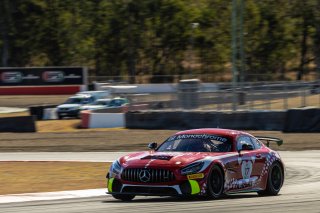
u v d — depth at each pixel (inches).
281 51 7628.0
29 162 2322.8
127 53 7770.7
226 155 1208.2
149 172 1135.0
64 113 4409.5
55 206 1176.2
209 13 7687.0
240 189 1237.7
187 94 3850.9
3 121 3636.8
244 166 1248.8
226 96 3678.6
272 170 1343.5
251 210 1047.0
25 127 3602.4
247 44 7436.0
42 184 1665.8
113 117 3750.0
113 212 1049.5
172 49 7834.6
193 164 1132.5
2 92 6195.9
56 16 7859.3
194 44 7755.9
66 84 6136.8
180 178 1117.7
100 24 7785.4
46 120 4360.2
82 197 1355.8
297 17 7588.6
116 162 1198.3
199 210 1043.9
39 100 5812.0
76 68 6141.7
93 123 3791.8
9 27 7859.3
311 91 3764.8
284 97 3654.0
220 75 7682.1
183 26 7716.5
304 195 1310.3
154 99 4306.1
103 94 4645.7
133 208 1093.8
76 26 7815.0
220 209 1055.6
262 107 3754.9
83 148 2861.7
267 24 7568.9
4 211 1117.7
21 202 1277.1
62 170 2023.9
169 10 7672.2
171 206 1101.1
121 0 7667.3
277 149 2664.9
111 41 7790.4
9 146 3009.4
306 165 2098.9
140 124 3595.0
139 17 7701.8
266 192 1334.9
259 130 3272.6
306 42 7721.5
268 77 7229.3
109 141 3073.3
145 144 2915.8
